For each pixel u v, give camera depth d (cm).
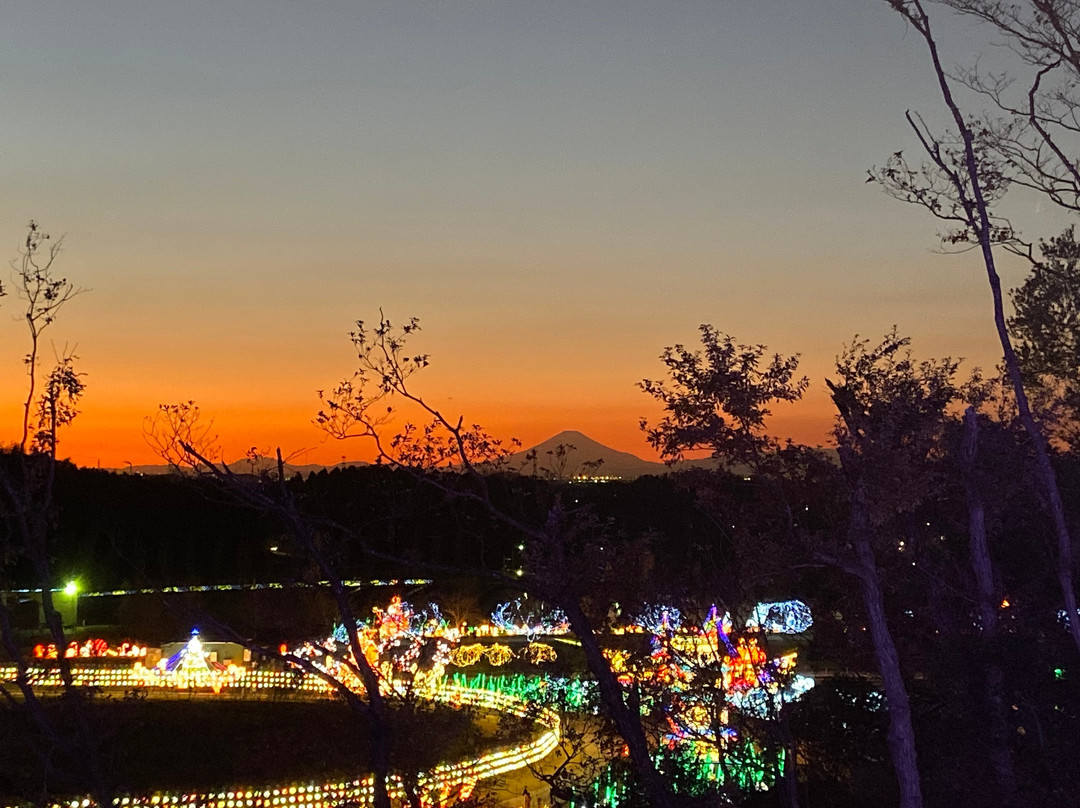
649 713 1388
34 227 1123
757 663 1394
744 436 1218
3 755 1436
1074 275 1357
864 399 1227
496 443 1104
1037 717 1234
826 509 1214
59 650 1145
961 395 1420
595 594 1260
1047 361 1392
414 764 1190
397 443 1087
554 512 1114
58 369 1129
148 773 2194
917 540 1473
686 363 1230
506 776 2448
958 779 1246
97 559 4006
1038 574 1583
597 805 1384
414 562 1059
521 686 1945
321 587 1058
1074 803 1159
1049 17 1061
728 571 1333
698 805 1296
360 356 1082
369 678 1048
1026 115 1116
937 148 1128
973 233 1127
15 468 1135
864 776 1429
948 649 1301
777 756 1421
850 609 1560
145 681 3362
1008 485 1399
